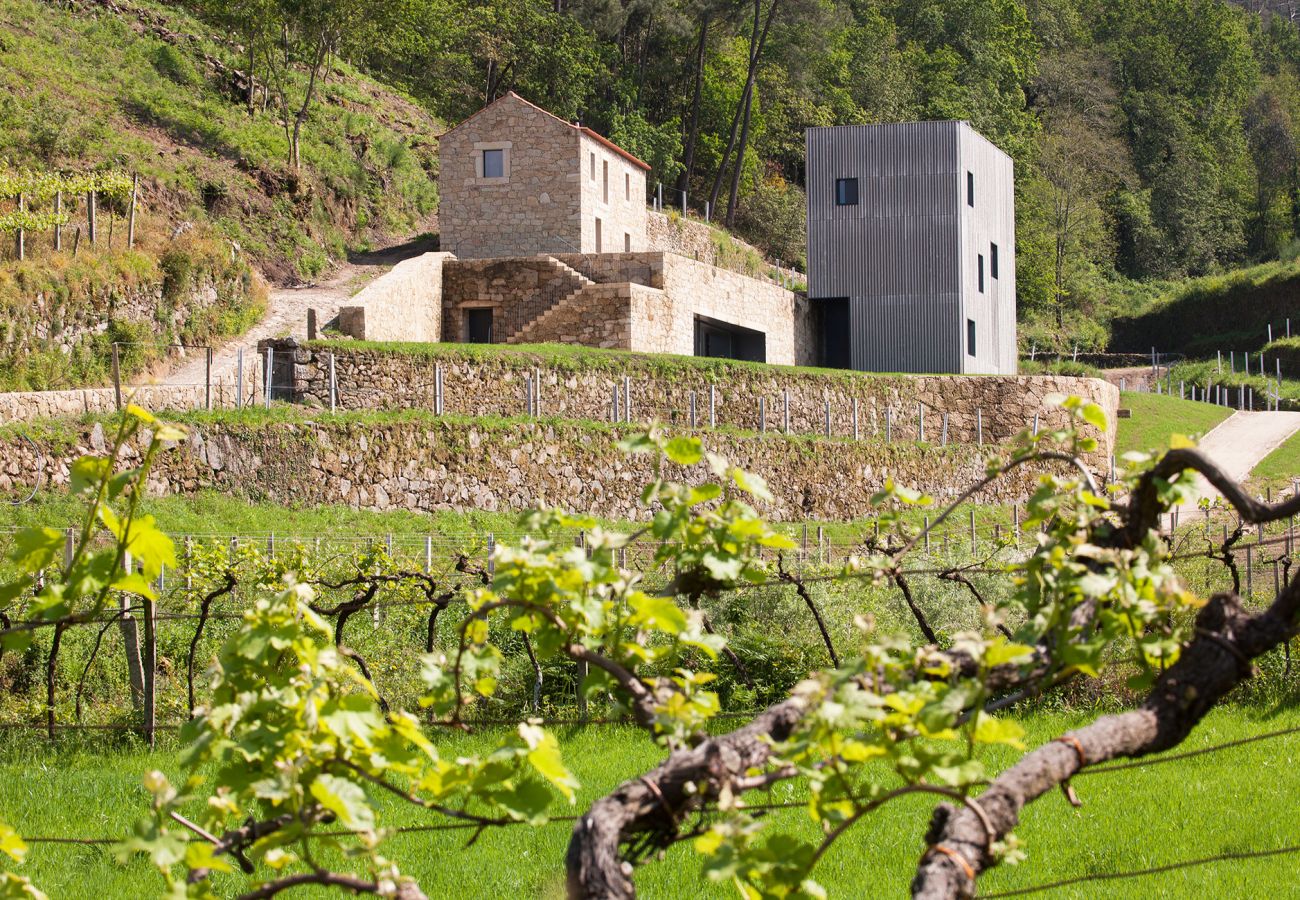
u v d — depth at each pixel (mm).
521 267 40656
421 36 72125
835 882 9406
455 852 10016
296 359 29562
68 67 47031
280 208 46031
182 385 28344
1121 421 46969
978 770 3391
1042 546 4270
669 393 36500
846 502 35562
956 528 33500
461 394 32188
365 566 15234
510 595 3973
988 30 100062
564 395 34344
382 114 62688
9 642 4086
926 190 49125
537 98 71938
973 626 14969
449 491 28578
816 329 52375
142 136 45000
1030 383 42781
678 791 3584
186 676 14297
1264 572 21797
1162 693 3795
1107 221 96438
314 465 26562
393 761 3855
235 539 19266
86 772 12008
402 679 14031
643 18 78562
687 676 4195
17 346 28484
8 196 32969
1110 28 119188
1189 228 103562
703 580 4266
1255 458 42844
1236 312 79750
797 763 3674
